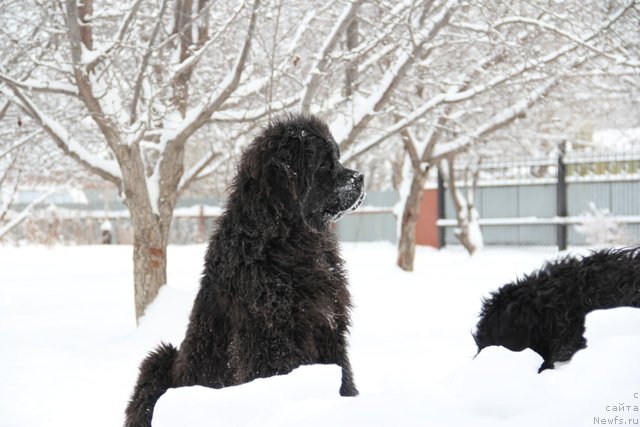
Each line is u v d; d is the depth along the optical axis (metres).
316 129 4.40
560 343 3.07
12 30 10.11
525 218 20.84
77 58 7.93
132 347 7.70
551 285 3.20
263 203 4.05
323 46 8.58
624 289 3.01
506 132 15.94
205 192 27.56
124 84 10.32
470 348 7.05
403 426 1.84
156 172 9.06
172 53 9.62
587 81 12.96
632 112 15.34
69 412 5.52
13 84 8.09
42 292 11.88
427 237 24.41
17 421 5.33
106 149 12.89
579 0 10.16
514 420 1.80
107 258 17.56
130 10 8.18
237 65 8.21
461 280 12.80
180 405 2.36
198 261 16.44
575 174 19.91
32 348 7.77
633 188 19.00
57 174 16.75
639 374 1.88
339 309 4.25
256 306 3.94
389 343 7.63
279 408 2.19
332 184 4.35
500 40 9.44
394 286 12.02
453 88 11.98
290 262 4.03
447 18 8.61
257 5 7.79
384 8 8.60
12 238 24.75
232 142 9.73
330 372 2.46
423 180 14.72
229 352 4.06
